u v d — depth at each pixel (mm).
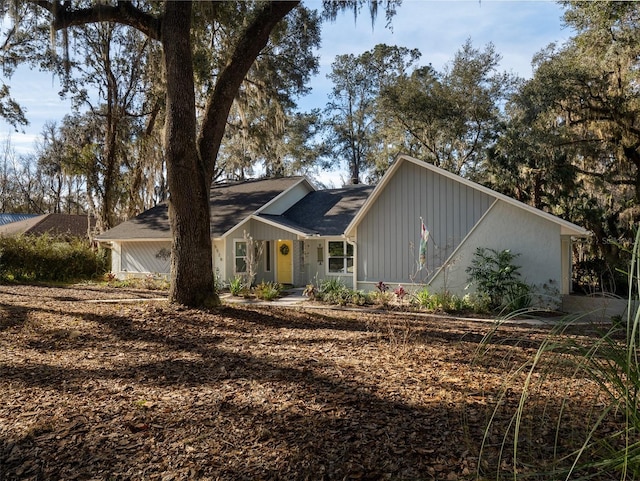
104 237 20188
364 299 13242
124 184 24656
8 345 6660
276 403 4242
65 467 3162
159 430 3713
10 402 4387
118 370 5473
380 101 26453
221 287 17203
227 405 4223
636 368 1977
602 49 17188
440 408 4020
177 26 9141
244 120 18875
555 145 18641
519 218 12227
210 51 15914
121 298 12516
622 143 17547
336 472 2984
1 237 18125
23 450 3410
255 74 17812
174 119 9219
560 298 11547
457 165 26797
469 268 12586
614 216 18297
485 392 4422
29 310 9219
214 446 3414
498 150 20562
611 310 7172
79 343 6871
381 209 14781
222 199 21453
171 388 4766
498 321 2725
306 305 12984
